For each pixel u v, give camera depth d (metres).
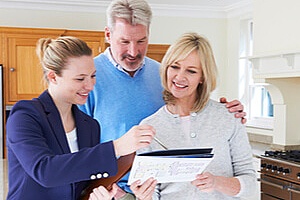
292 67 3.54
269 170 3.72
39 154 1.32
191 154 1.50
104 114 2.10
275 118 4.24
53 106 1.54
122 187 2.02
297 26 3.51
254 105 5.48
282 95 4.07
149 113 2.14
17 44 4.68
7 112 4.69
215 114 1.86
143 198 1.55
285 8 3.65
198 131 1.83
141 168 1.45
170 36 5.55
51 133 1.49
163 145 1.79
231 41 5.70
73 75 1.48
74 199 1.56
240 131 1.88
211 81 1.83
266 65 3.89
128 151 1.31
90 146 1.69
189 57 1.77
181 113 1.86
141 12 1.96
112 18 2.00
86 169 1.29
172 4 5.36
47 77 1.54
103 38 4.87
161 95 2.19
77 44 1.50
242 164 1.87
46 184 1.30
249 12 5.30
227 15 5.74
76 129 1.66
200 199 1.78
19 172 1.45
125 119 2.10
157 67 2.26
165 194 1.82
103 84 2.10
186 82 1.79
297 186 3.40
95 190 1.51
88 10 5.20
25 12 5.02
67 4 5.07
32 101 1.50
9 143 1.42
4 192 3.76
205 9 5.57
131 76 2.13
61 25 5.13
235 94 5.66
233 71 5.69
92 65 1.52
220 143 1.83
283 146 4.11
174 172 1.53
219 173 1.82
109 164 1.30
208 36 5.71
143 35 2.01
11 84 4.69
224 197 1.81
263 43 3.96
